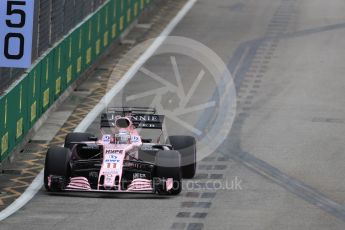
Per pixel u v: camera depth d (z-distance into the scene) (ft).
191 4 576.20
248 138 320.70
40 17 333.21
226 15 546.26
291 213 240.53
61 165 250.37
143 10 527.81
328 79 410.11
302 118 348.59
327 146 312.29
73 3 380.17
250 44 474.08
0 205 244.22
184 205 244.63
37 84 322.14
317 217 237.45
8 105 285.02
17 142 297.12
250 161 293.23
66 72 366.02
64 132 326.03
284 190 262.26
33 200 248.32
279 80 406.00
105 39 435.12
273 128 334.24
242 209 242.78
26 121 307.99
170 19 529.86
